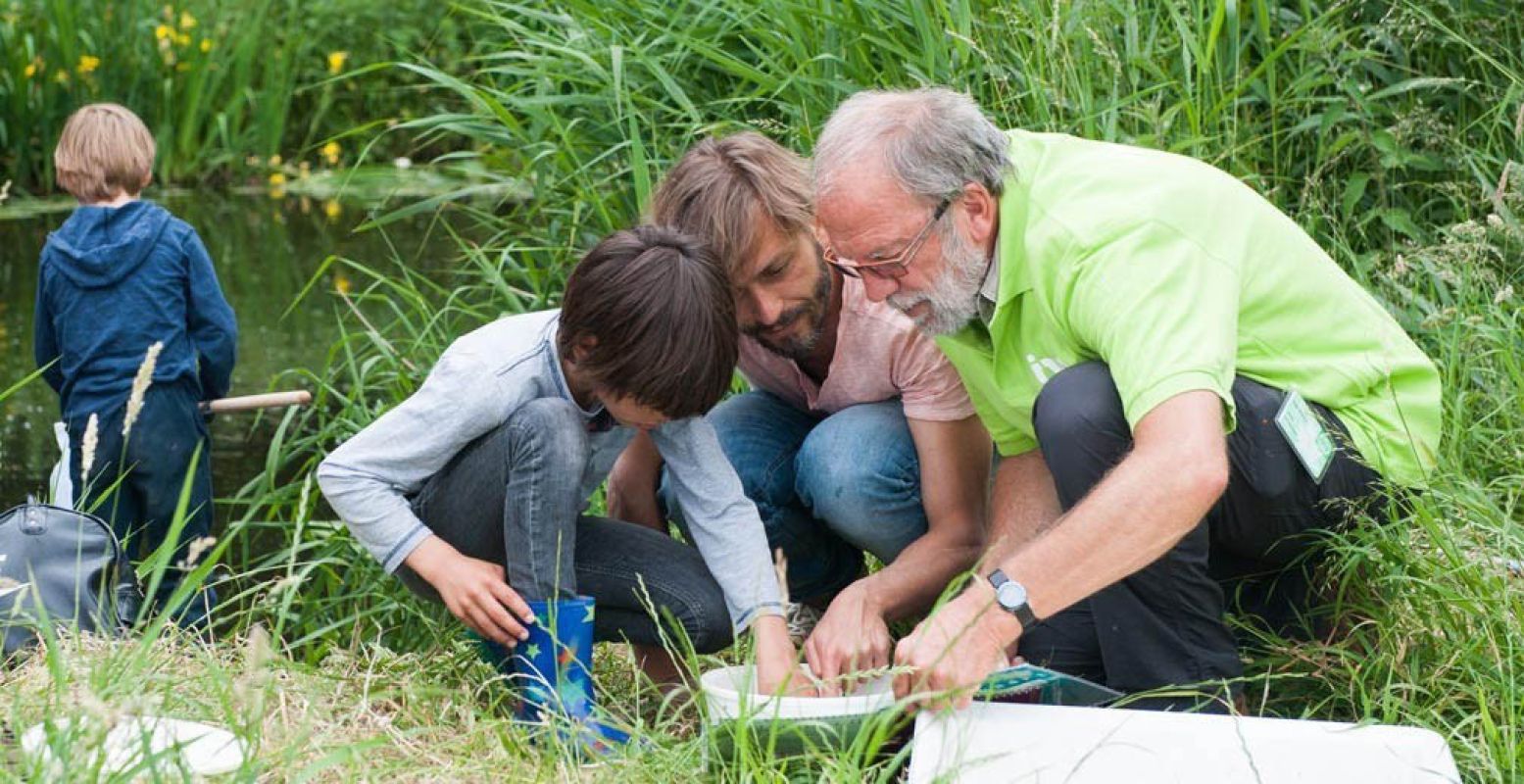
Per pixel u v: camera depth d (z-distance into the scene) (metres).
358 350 6.05
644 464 3.20
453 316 5.11
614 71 3.98
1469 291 3.68
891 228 2.52
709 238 2.70
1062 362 2.62
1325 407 2.69
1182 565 2.52
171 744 2.33
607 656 3.20
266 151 10.98
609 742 2.58
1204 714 2.36
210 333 4.33
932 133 2.52
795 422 3.24
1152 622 2.54
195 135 10.78
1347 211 3.97
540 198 4.32
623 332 2.56
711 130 4.05
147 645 2.43
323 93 11.53
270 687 2.56
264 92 11.05
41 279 4.28
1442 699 2.58
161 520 4.20
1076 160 2.62
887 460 2.99
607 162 4.32
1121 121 4.01
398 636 3.55
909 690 2.38
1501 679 2.54
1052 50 3.84
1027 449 2.88
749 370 3.21
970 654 2.29
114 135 4.32
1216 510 2.65
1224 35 4.19
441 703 2.75
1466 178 4.14
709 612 2.89
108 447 4.16
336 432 4.00
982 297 2.65
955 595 2.86
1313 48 3.99
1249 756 2.16
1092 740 2.29
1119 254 2.46
